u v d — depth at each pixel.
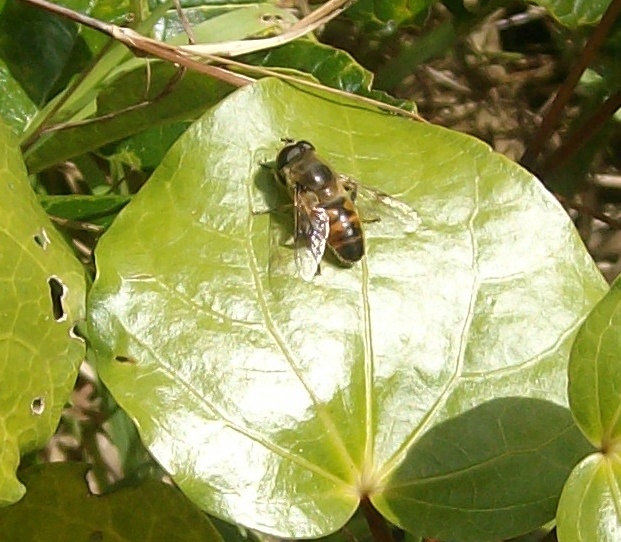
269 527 0.14
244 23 0.18
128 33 0.17
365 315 0.15
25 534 0.16
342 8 0.18
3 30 0.18
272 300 0.15
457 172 0.16
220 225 0.15
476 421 0.15
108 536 0.16
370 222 0.16
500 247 0.16
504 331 0.16
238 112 0.16
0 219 0.14
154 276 0.15
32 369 0.14
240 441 0.15
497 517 0.15
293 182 0.15
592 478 0.14
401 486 0.15
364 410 0.15
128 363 0.15
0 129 0.15
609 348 0.14
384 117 0.16
